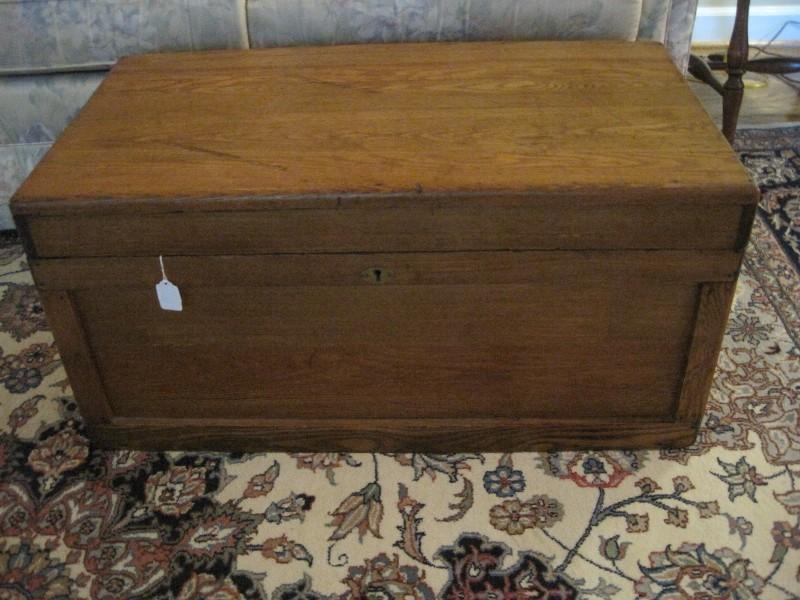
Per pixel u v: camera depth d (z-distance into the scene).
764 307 1.34
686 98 1.05
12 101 1.46
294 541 0.99
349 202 0.87
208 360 1.03
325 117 1.03
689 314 0.96
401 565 0.96
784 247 1.49
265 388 1.06
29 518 1.03
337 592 0.93
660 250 0.90
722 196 0.85
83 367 1.03
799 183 1.67
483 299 0.96
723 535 0.98
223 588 0.94
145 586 0.94
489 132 0.98
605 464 1.08
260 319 0.99
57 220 0.89
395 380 1.05
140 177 0.91
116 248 0.92
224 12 1.37
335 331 1.00
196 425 1.10
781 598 0.91
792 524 0.99
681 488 1.04
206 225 0.89
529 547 0.97
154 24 1.38
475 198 0.86
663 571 0.94
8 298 1.44
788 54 2.33
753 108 2.02
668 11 1.45
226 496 1.05
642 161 0.90
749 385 1.19
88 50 1.40
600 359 1.01
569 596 0.92
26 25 1.38
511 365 1.03
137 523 1.02
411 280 0.94
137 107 1.08
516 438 1.09
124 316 0.99
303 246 0.91
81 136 1.01
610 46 1.22
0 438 1.15
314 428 1.09
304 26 1.39
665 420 1.07
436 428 1.08
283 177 0.90
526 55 1.20
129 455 1.12
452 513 1.02
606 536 0.98
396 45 1.26
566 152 0.93
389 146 0.96
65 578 0.95
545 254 0.91
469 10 1.37
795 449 1.09
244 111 1.06
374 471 1.08
